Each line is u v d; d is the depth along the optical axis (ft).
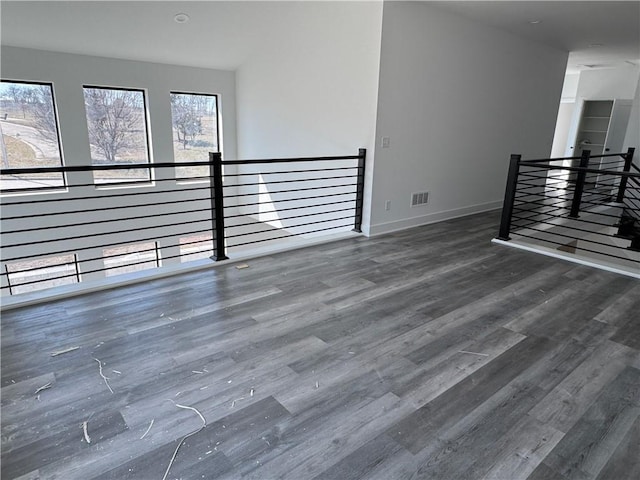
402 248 13.87
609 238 21.02
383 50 13.73
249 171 21.72
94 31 15.60
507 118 19.58
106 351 7.45
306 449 5.41
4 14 13.69
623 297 10.26
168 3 14.73
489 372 7.14
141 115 19.83
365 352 7.66
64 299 9.30
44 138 17.87
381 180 15.10
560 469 5.18
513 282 11.12
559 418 6.07
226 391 6.49
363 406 6.23
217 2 15.30
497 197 20.65
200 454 5.29
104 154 19.26
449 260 12.78
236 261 12.07
